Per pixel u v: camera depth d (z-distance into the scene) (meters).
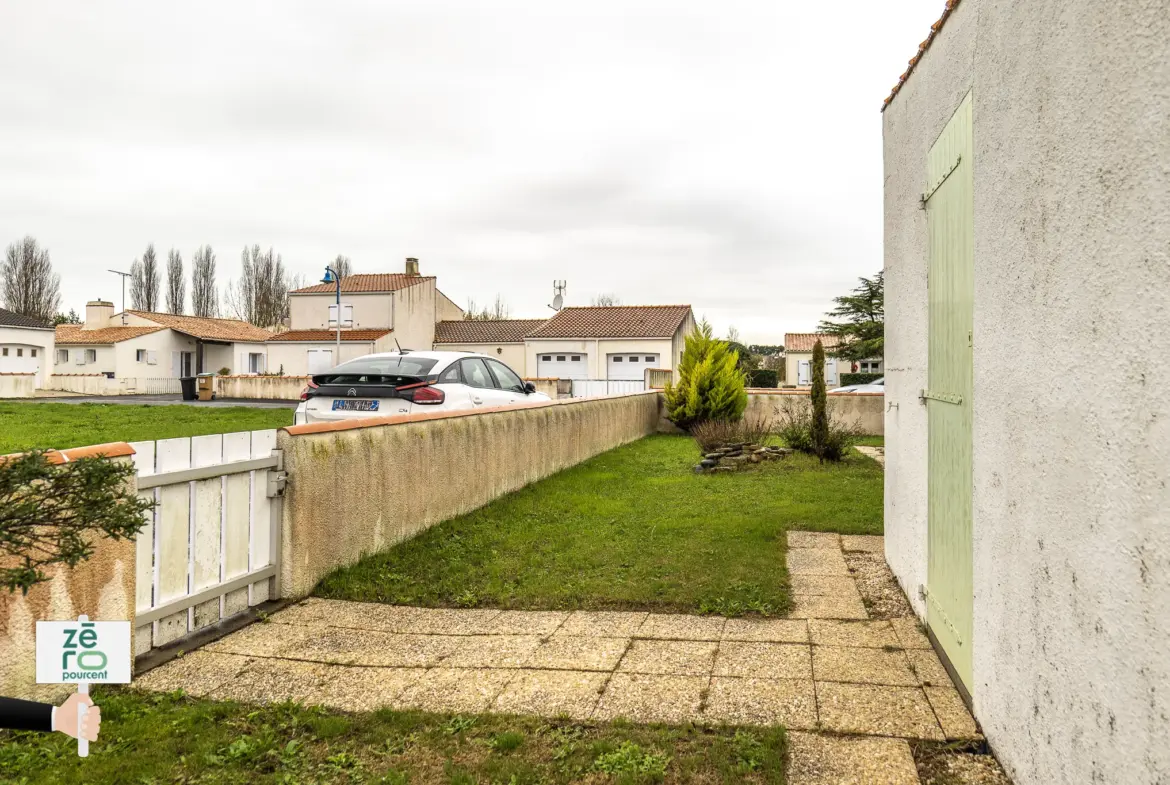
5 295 67.81
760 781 2.94
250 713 3.56
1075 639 2.23
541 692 3.81
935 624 4.30
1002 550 2.95
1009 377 2.84
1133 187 1.85
